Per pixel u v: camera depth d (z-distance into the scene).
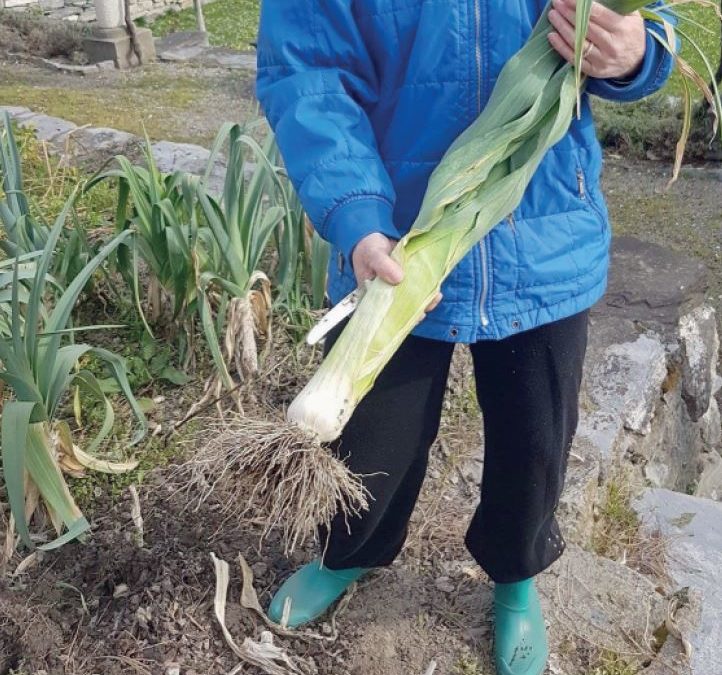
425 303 1.48
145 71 9.12
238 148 2.76
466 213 1.49
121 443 2.65
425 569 2.33
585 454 2.77
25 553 2.34
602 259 1.74
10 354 2.11
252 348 2.78
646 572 2.52
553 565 2.37
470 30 1.55
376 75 1.63
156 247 2.91
